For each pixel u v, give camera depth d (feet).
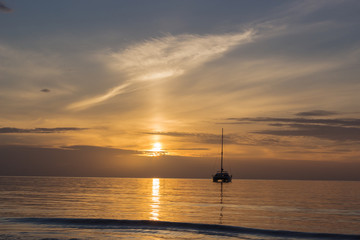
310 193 300.61
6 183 469.57
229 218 120.16
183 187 403.75
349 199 227.20
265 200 205.36
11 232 89.76
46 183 488.44
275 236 91.66
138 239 84.17
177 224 101.30
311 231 98.43
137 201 182.29
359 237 91.76
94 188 339.77
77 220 104.78
